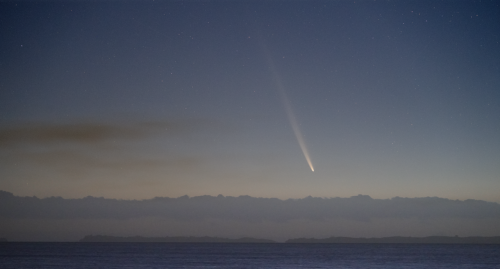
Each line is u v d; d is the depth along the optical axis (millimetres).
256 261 101312
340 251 186375
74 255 124000
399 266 84562
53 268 74188
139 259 105250
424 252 168125
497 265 86812
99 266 79625
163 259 106312
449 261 101500
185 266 82375
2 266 78375
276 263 93750
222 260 104875
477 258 115688
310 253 159875
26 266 78438
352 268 79312
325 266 84375
